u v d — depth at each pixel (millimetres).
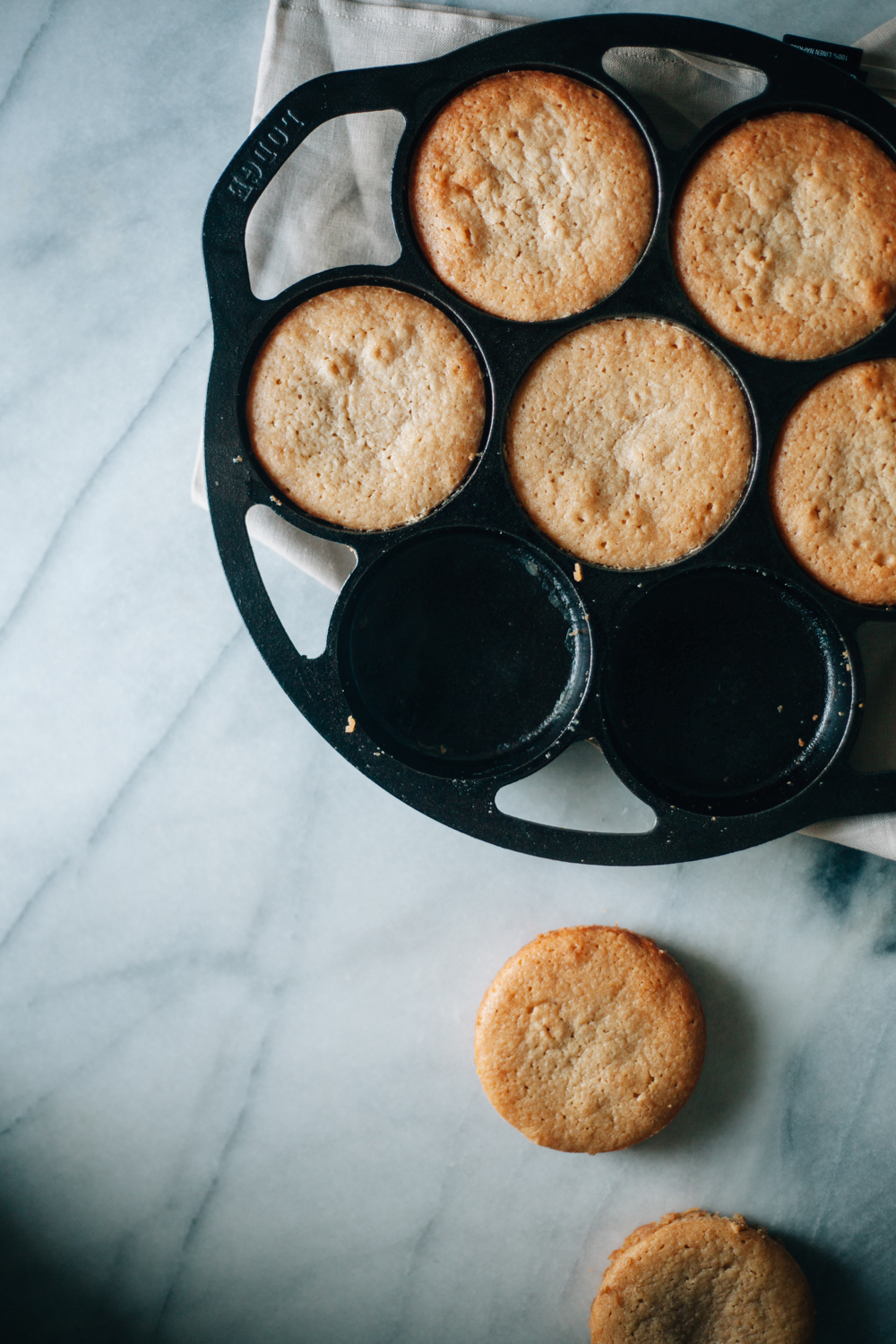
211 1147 592
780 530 545
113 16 580
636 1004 570
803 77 531
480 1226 591
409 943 590
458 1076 591
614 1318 569
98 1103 592
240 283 530
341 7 558
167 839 591
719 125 535
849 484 542
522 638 560
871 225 537
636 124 537
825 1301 592
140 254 585
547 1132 572
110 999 592
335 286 538
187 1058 591
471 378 540
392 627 560
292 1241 592
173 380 586
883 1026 592
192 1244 593
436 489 542
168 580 588
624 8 575
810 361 536
